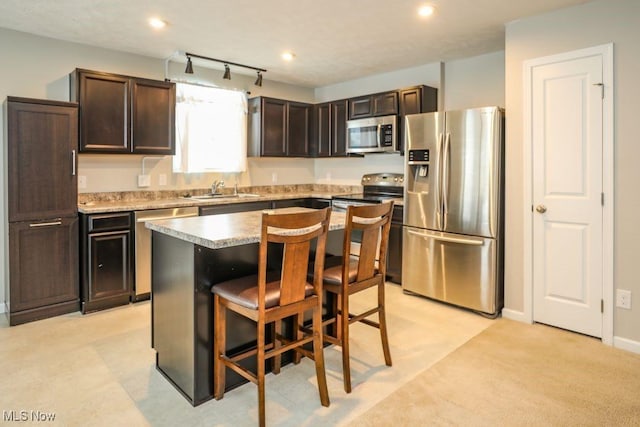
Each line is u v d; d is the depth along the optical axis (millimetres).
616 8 2758
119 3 2943
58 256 3342
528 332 3096
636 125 2707
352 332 3080
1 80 3445
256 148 5043
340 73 4992
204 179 4855
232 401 2176
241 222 2545
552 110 3074
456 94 4434
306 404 2148
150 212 3723
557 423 1999
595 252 2932
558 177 3068
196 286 2102
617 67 2768
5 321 3258
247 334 2346
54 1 2906
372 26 3395
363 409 2109
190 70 4121
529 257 3248
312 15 3174
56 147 3279
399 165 4969
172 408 2105
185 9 3057
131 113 3783
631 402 2174
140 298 3734
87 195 3951
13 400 2154
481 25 3361
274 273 2354
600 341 2922
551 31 3059
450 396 2230
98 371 2471
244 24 3355
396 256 4336
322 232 2080
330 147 5285
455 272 3615
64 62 3750
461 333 3084
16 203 3125
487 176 3387
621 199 2793
